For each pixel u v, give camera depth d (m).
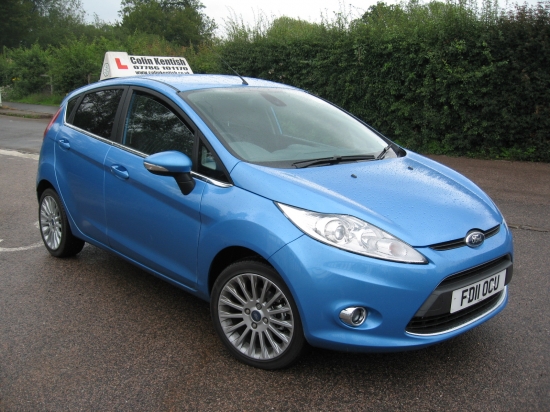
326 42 13.13
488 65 10.78
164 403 2.81
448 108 11.38
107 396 2.88
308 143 3.75
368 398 2.86
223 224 3.12
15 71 28.02
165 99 3.83
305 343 2.95
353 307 2.75
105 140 4.16
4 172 9.23
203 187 3.30
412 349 2.82
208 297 3.41
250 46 14.79
